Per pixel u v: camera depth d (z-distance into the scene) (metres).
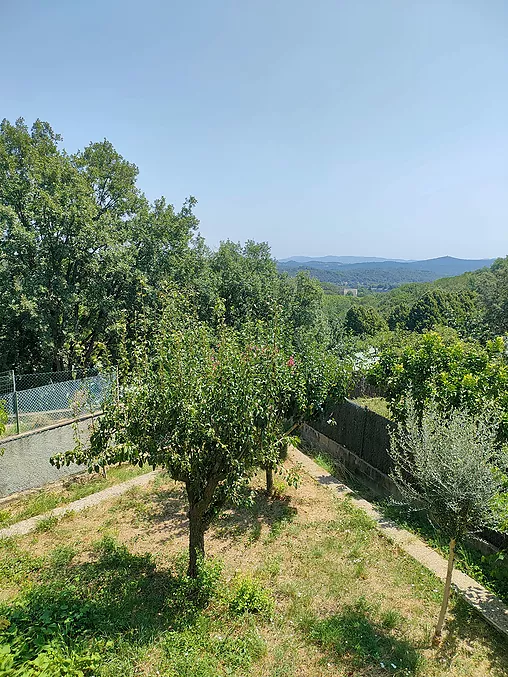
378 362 10.71
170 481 9.18
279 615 5.12
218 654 4.41
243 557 6.46
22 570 6.02
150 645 4.45
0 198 20.02
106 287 20.59
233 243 31.20
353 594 5.58
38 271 18.91
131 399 5.07
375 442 9.72
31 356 22.70
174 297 6.76
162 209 24.56
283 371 7.00
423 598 5.52
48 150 22.58
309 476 9.66
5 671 3.64
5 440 8.77
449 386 8.16
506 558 6.18
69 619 4.58
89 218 19.44
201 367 5.46
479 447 4.32
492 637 4.86
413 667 4.37
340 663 4.42
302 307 27.56
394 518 7.79
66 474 9.84
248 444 5.39
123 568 5.96
